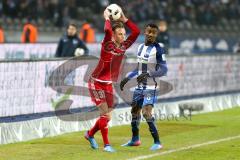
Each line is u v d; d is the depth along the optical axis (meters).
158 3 74.94
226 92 41.41
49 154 22.05
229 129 28.55
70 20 69.19
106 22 22.53
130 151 22.75
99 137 26.11
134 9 71.81
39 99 27.31
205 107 36.16
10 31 65.31
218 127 29.14
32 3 67.88
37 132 25.84
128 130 28.23
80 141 25.02
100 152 22.45
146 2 73.69
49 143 24.50
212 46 74.62
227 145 24.23
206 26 75.69
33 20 67.81
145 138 26.00
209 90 39.62
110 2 51.81
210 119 32.16
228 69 41.66
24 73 26.50
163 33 42.94
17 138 24.88
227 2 79.75
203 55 38.75
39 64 27.20
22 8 67.44
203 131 27.88
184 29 73.56
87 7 71.31
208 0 78.69
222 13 77.88
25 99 26.64
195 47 73.81
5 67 25.48
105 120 22.75
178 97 36.34
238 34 75.94
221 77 40.88
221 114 34.66
